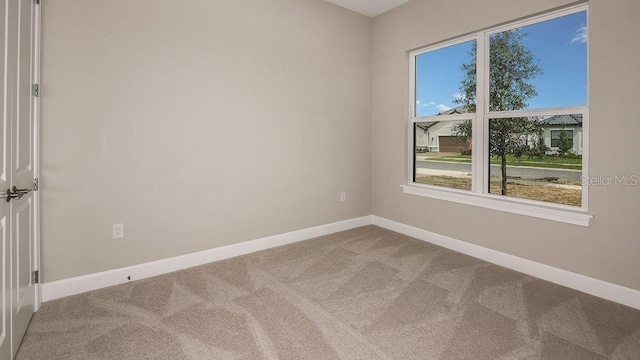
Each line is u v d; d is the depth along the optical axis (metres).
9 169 1.63
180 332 1.92
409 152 3.87
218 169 3.03
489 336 1.88
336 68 3.84
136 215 2.63
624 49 2.21
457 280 2.63
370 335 1.89
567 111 2.59
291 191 3.56
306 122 3.62
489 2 2.95
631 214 2.22
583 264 2.45
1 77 1.52
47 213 2.26
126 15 2.49
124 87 2.51
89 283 2.44
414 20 3.62
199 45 2.85
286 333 1.91
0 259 1.50
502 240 2.95
